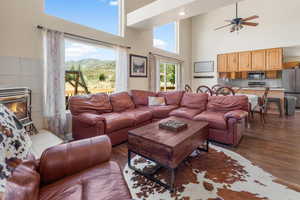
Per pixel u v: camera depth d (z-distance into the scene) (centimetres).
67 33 306
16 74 247
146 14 377
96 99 311
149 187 164
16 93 211
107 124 249
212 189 159
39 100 272
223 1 297
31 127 241
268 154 235
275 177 178
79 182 103
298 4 528
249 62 612
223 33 664
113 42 398
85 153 119
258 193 153
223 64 668
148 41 505
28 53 259
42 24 275
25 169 96
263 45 588
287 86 588
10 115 124
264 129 355
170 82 662
